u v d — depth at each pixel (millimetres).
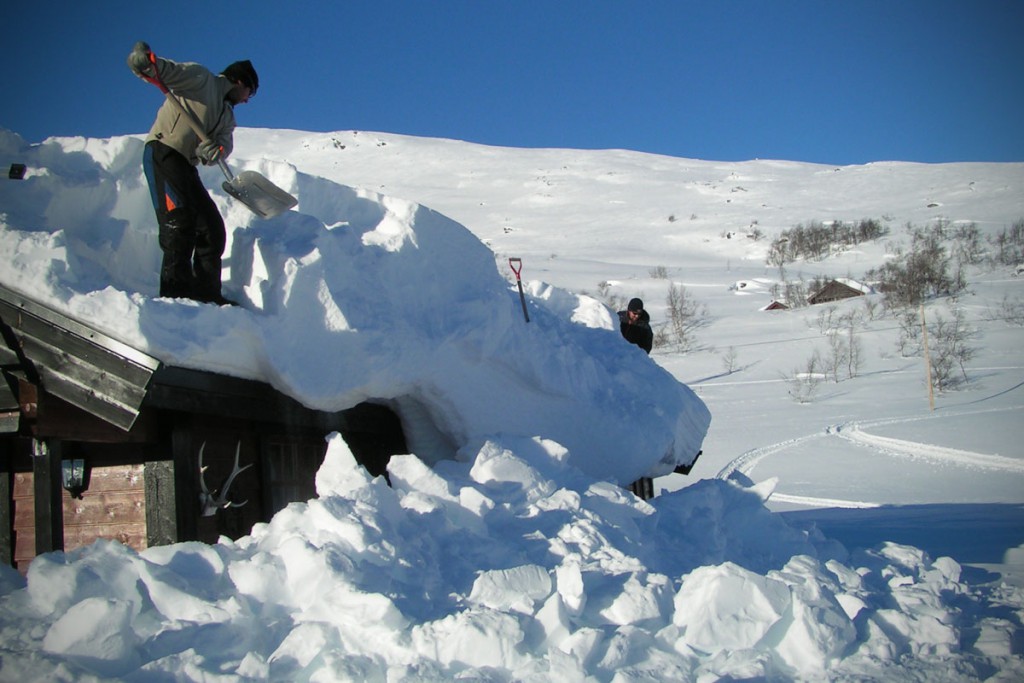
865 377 49812
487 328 6867
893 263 93812
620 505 5711
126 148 5969
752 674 3811
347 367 5793
